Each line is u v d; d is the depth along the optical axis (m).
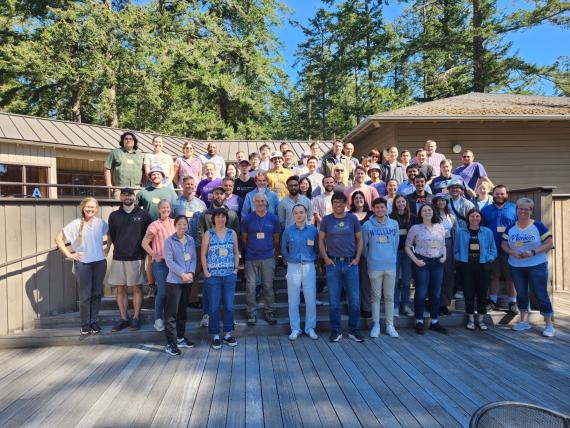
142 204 5.99
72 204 6.36
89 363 4.63
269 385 3.97
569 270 8.05
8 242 5.52
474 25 21.59
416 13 22.94
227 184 6.30
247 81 25.73
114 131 13.02
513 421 1.91
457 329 5.80
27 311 5.68
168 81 22.64
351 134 12.01
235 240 5.21
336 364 4.48
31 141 10.02
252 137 26.62
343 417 3.36
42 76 18.05
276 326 5.59
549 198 6.41
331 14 29.27
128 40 19.47
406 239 5.70
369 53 26.34
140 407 3.57
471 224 5.71
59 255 6.11
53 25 17.97
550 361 4.52
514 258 5.70
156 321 5.41
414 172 6.48
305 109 35.75
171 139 14.48
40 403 3.67
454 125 10.42
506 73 21.05
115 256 5.39
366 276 5.84
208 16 23.30
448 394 3.73
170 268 4.84
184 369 4.40
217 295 5.06
